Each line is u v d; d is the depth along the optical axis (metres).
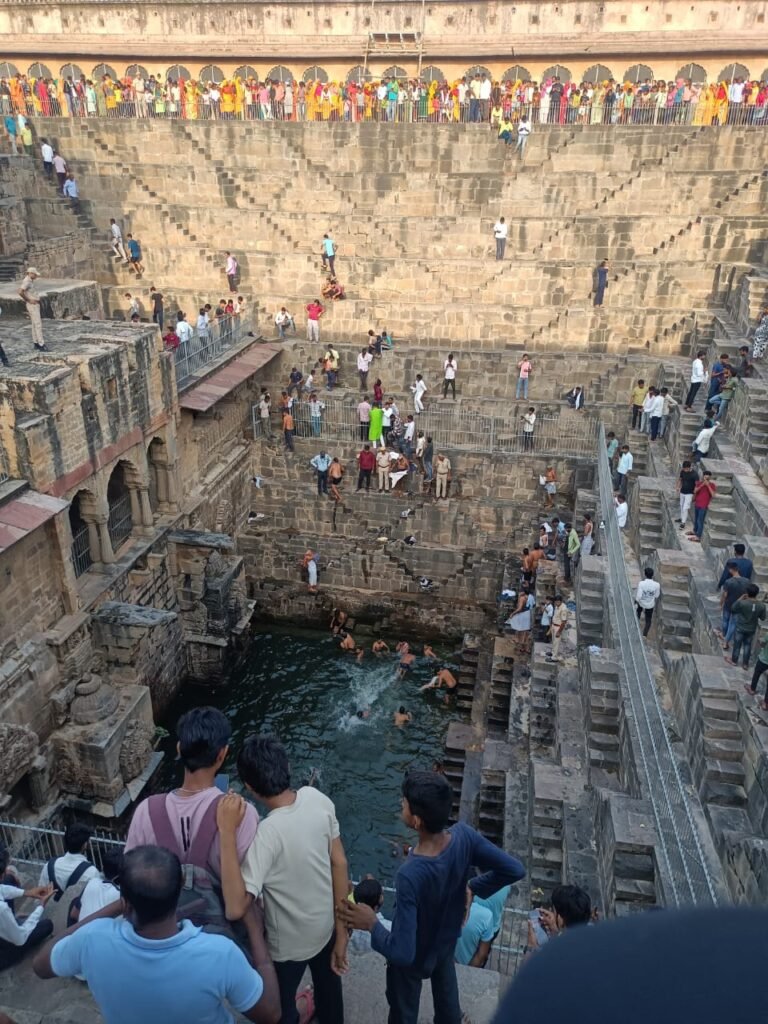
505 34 44.19
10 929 7.77
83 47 47.41
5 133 39.97
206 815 5.81
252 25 46.28
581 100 40.53
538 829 18.34
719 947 1.29
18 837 20.31
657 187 37.53
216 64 47.41
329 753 27.55
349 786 26.17
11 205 36.62
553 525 32.75
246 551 35.56
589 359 35.38
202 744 5.93
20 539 20.19
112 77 48.53
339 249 39.75
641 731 18.02
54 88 44.56
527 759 22.69
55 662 22.62
